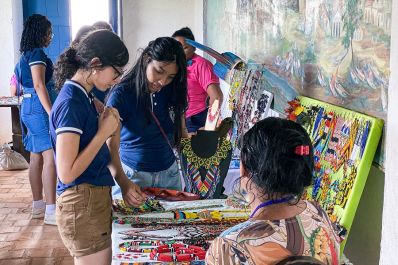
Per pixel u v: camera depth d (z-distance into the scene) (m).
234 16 4.79
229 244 1.26
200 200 2.61
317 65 2.56
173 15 7.96
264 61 3.64
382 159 1.90
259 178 1.31
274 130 1.31
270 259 1.26
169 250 2.00
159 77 2.50
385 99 1.87
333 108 2.26
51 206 4.39
